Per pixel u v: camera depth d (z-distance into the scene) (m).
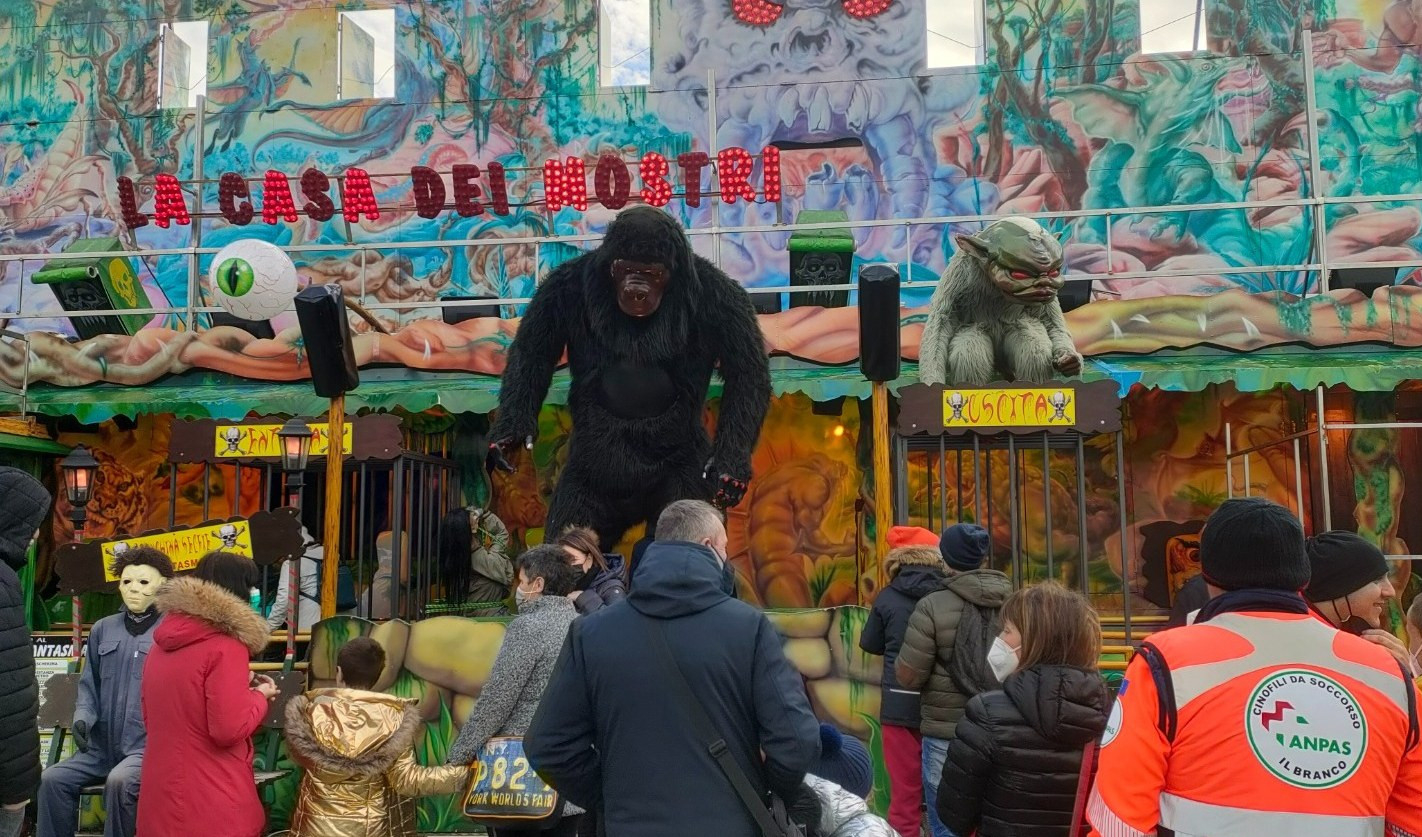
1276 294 7.98
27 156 13.20
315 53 13.11
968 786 3.46
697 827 2.74
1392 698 2.32
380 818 4.35
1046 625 3.51
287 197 10.59
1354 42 11.82
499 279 12.44
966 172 12.21
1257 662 2.35
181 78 13.68
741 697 2.85
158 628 4.32
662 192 10.34
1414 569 8.97
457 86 12.89
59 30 13.34
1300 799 2.25
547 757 2.89
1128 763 2.39
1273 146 11.77
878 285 5.75
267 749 5.90
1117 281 11.72
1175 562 9.34
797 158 12.44
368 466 8.65
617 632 2.90
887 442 6.02
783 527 9.23
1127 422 9.59
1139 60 12.08
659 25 12.77
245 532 6.22
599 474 6.44
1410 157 11.62
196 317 12.37
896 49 12.45
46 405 8.56
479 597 8.39
